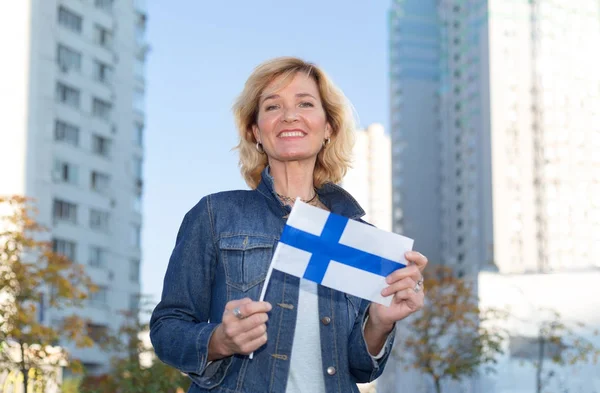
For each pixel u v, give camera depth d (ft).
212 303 11.09
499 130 279.90
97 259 167.22
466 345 83.51
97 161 170.91
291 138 11.62
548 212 275.80
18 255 53.36
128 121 179.42
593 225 277.03
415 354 85.61
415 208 320.09
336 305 11.08
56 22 165.68
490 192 278.87
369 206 428.56
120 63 178.60
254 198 11.49
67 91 167.32
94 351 145.48
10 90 159.22
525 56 284.00
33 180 157.58
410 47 333.21
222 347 10.18
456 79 309.42
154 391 49.47
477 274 93.61
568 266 272.72
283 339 10.78
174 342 10.53
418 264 10.71
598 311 86.94
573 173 279.69
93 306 159.63
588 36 287.69
